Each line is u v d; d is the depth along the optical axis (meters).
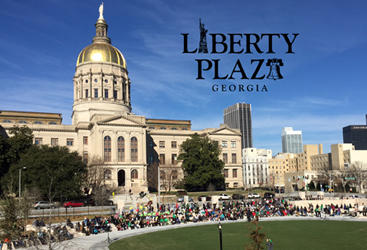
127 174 114.31
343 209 78.56
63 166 80.56
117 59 146.75
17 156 93.50
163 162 139.38
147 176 121.44
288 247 44.94
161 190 123.56
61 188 76.44
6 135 113.31
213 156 115.31
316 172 163.62
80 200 84.06
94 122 116.38
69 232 54.03
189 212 71.56
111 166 112.44
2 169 88.62
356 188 137.25
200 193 106.31
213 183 115.81
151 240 49.56
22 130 100.75
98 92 139.12
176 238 50.91
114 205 77.12
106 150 114.31
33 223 52.84
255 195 101.56
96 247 44.88
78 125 124.88
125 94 148.00
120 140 116.56
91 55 142.88
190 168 113.12
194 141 116.38
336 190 139.50
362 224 61.12
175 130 142.88
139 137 119.00
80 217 64.44
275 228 58.69
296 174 167.88
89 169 101.75
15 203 43.97
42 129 123.88
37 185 75.00
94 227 56.38
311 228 58.38
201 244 46.81
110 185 109.81
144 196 98.38
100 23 153.88
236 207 77.25
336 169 161.00
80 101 138.38
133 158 117.56
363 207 75.19
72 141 127.19
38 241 44.81
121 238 51.00
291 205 80.62
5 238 39.69
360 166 152.50
